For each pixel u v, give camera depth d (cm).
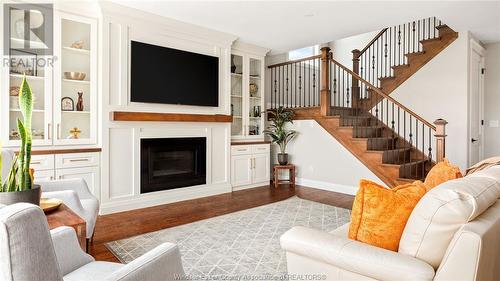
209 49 466
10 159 231
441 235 113
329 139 506
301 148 553
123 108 376
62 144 346
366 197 134
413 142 496
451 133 456
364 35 686
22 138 159
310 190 508
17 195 151
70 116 366
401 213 129
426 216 116
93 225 236
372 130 512
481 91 510
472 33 461
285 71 668
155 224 327
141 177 394
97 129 367
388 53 627
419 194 136
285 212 373
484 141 524
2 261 61
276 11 378
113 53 368
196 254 249
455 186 122
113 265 141
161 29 407
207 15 393
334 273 130
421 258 117
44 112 338
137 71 386
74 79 360
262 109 571
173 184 427
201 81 453
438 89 470
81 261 142
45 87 337
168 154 424
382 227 131
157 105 409
